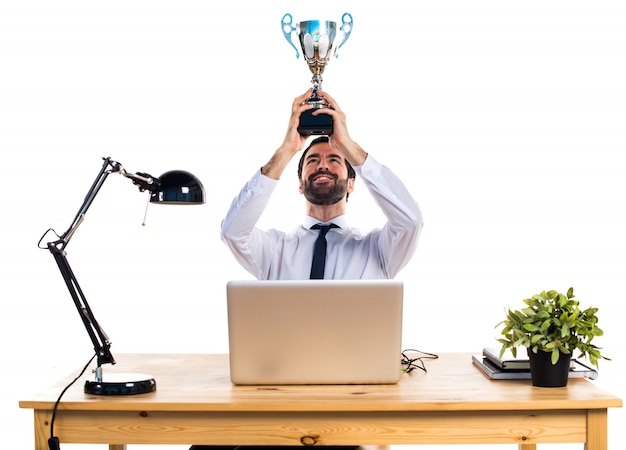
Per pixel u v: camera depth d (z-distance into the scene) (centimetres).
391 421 260
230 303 273
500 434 260
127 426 262
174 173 288
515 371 285
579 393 265
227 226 343
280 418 260
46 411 263
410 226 332
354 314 272
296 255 369
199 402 255
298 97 324
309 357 274
